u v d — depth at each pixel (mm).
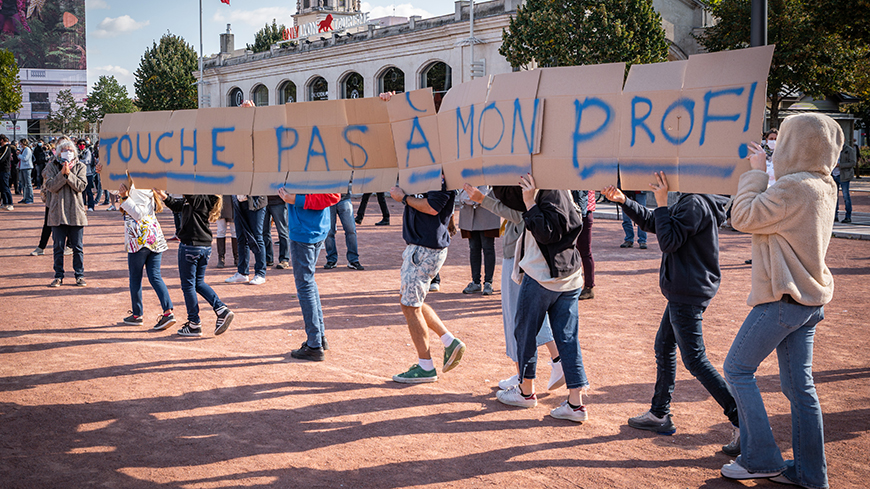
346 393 4910
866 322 6879
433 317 5125
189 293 6391
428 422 4371
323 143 5000
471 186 4395
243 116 5168
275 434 4152
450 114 4523
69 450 3893
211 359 5727
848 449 3891
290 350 6016
